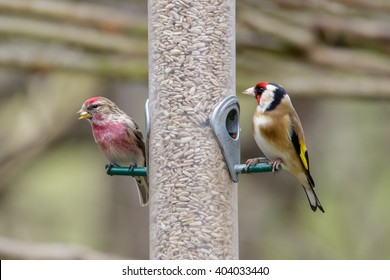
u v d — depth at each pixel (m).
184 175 9.59
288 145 10.28
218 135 9.56
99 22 14.52
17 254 13.05
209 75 9.70
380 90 14.35
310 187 10.49
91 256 13.16
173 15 9.74
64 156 19.39
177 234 9.56
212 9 9.76
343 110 18.17
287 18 14.41
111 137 10.79
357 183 17.59
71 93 17.45
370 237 17.05
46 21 15.06
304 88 14.41
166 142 9.66
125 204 18.45
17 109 18.23
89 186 19.27
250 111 17.94
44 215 19.00
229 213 9.59
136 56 14.54
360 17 14.62
